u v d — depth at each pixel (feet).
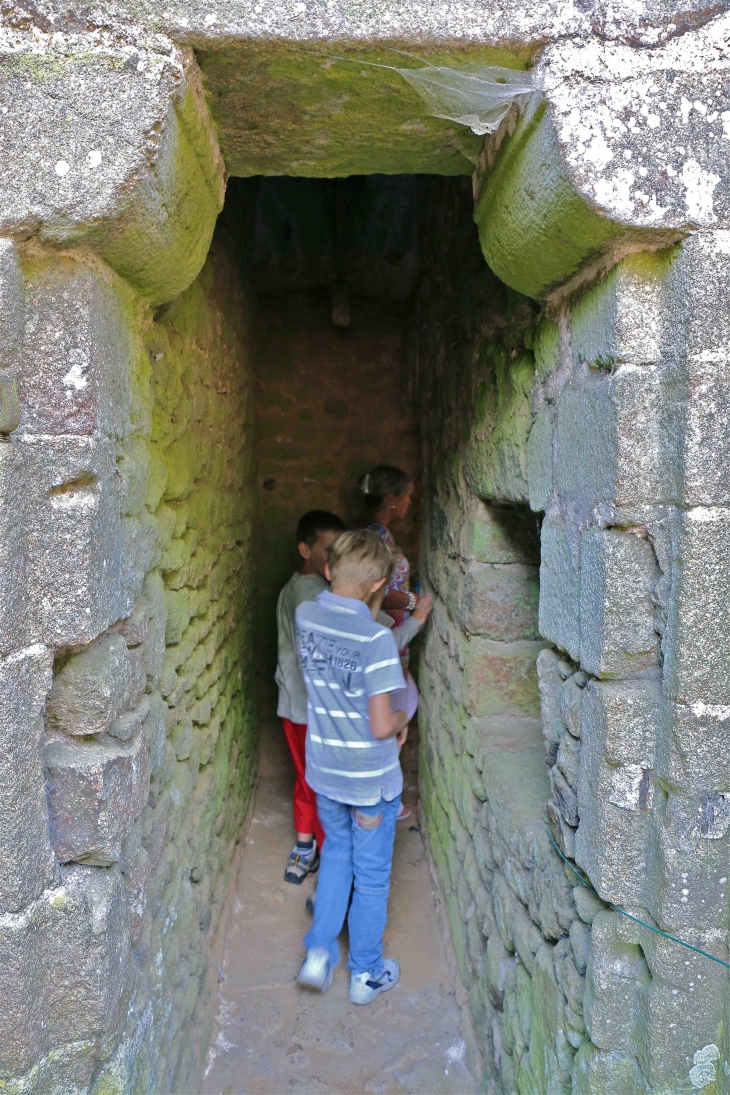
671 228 3.26
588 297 3.88
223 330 8.34
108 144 3.12
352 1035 7.09
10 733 3.14
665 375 3.43
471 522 7.06
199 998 6.48
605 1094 3.78
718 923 3.49
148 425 4.62
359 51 3.27
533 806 5.45
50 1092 3.43
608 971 3.72
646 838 3.63
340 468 12.30
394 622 9.80
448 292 8.30
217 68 3.42
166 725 5.20
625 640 3.59
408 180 10.07
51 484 3.31
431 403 9.72
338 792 7.23
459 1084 6.56
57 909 3.38
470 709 7.05
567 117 3.23
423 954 8.18
